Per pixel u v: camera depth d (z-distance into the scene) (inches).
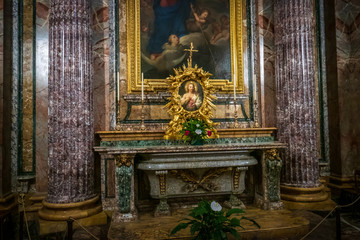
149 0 192.4
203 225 106.7
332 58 208.2
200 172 165.6
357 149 203.9
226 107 197.2
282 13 185.9
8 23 168.1
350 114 205.2
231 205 168.7
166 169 151.8
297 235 136.3
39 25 176.4
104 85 180.5
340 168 201.8
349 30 208.8
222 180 168.6
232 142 180.7
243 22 203.6
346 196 191.2
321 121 211.2
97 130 177.3
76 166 149.7
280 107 184.7
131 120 184.5
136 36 187.6
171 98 177.3
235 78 192.4
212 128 172.4
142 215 161.8
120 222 146.6
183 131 164.4
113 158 167.3
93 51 180.4
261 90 197.8
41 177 171.6
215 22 199.6
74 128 150.3
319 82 211.9
